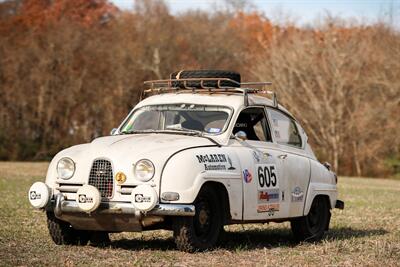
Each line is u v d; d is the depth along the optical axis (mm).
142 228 20047
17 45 115250
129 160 19906
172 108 23109
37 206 20578
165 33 122438
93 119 115125
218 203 20984
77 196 19922
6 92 110375
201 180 19922
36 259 18938
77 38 116625
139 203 19250
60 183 20672
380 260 20312
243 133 22297
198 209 20312
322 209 25906
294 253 21531
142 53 118812
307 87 105938
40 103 110875
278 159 23422
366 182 79312
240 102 22922
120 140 21250
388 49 108375
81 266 17984
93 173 20234
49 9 128125
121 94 115375
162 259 19266
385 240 24828
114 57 117375
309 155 25859
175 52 121375
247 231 28188
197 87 24141
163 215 19484
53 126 112625
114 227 20297
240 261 19531
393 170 101688
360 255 21219
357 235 27219
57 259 18969
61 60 114125
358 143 103688
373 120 102062
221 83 24094
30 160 109062
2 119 109938
